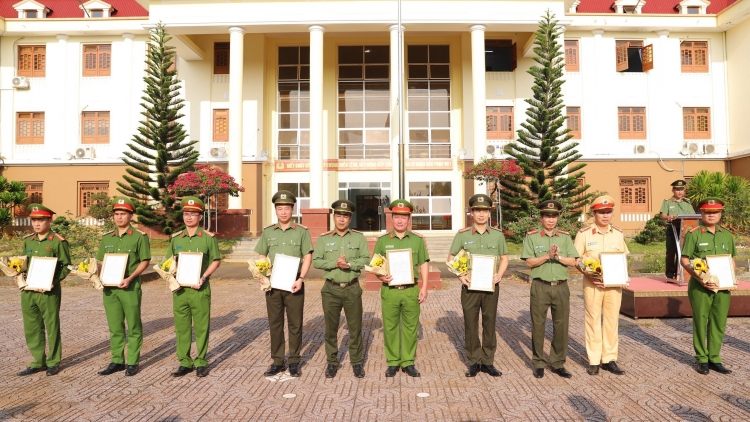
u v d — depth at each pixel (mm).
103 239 5691
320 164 20750
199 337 5488
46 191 23641
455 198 24375
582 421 4145
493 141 23922
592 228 5648
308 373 5535
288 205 5562
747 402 4516
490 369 5395
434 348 6566
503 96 24266
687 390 4852
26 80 23688
